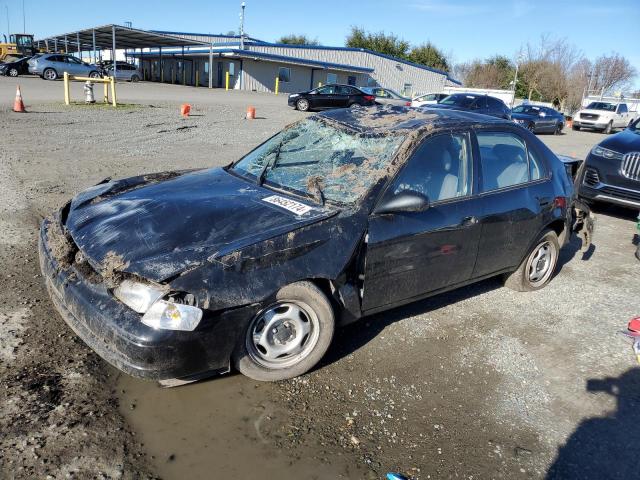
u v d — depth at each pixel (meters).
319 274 3.10
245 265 2.88
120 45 52.72
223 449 2.68
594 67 55.50
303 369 3.25
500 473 2.68
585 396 3.37
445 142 3.88
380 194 3.43
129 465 2.51
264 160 4.14
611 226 7.61
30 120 13.90
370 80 50.09
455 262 3.93
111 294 2.84
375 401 3.15
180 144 11.95
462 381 3.44
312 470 2.59
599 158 7.71
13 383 2.97
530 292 4.95
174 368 2.73
